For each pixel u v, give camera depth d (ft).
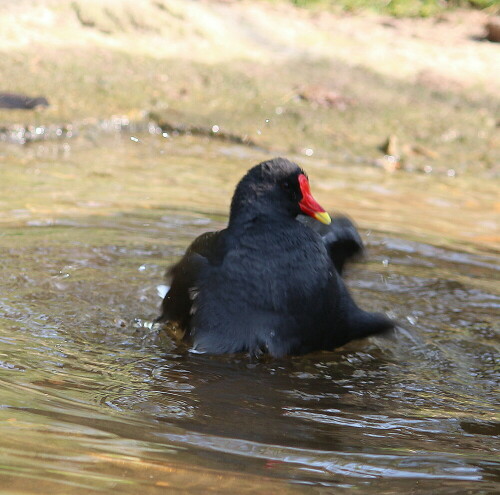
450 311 38.55
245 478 21.56
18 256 40.86
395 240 47.57
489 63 86.07
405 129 71.20
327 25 94.17
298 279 32.27
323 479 22.00
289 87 77.56
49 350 31.40
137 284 39.09
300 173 33.60
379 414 28.22
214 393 29.01
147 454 22.53
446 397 30.25
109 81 74.49
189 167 60.34
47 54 77.25
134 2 86.89
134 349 32.60
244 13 93.56
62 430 23.56
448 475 22.90
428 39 92.27
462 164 65.67
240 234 32.68
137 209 49.90
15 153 59.57
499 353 34.65
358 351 34.45
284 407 28.27
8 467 20.75
